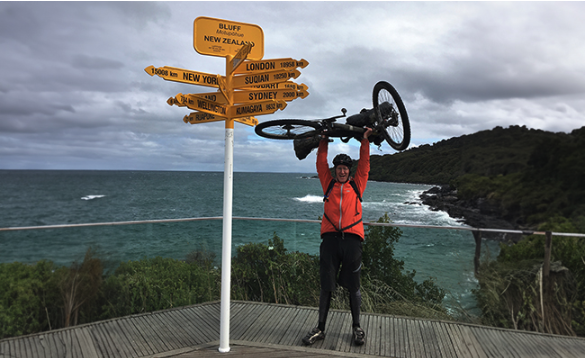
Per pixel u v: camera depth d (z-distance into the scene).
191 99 2.39
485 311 3.26
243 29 2.86
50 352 2.68
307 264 4.07
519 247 2.95
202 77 2.64
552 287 2.96
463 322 3.25
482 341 2.89
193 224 3.94
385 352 2.71
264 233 4.16
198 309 3.65
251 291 4.21
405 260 3.65
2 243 2.90
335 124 2.78
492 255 3.12
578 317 2.93
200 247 4.01
